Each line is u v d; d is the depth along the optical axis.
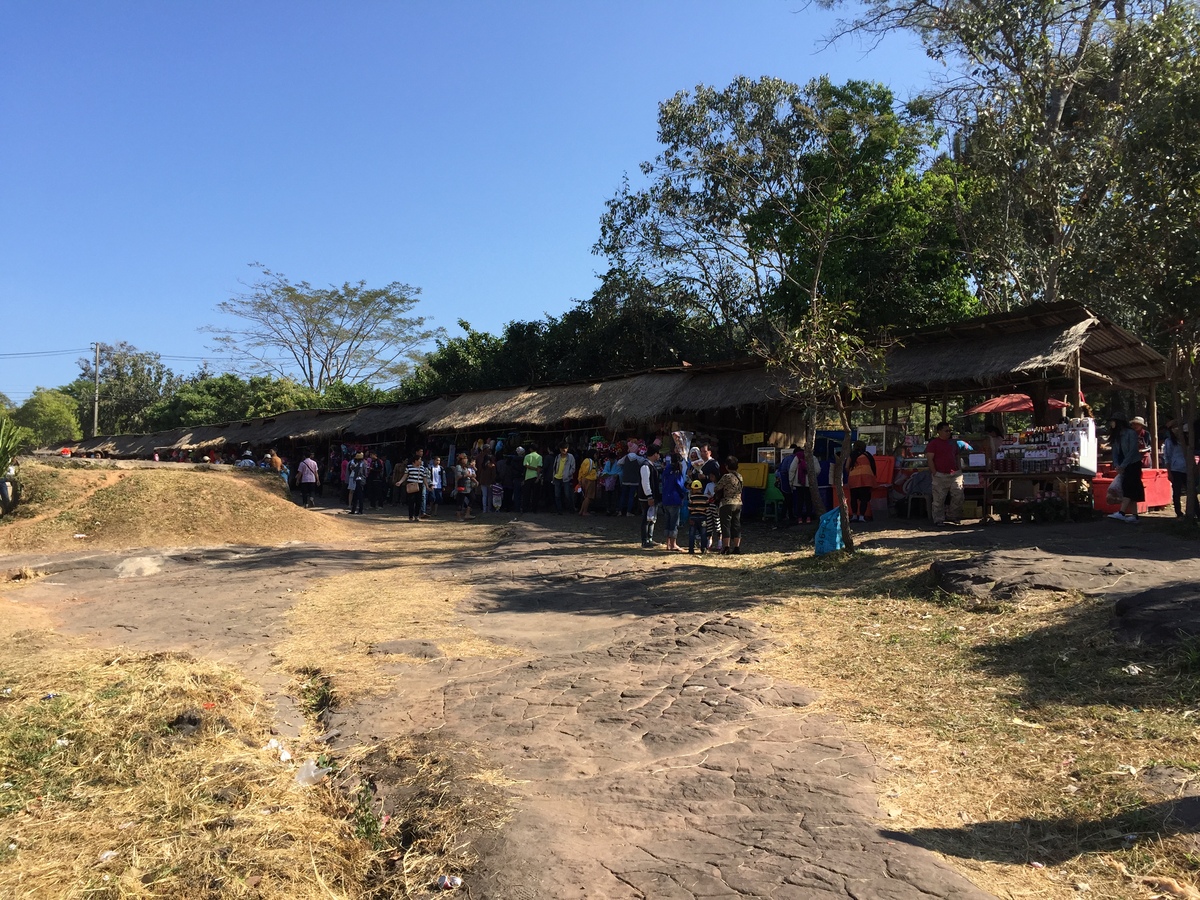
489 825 3.96
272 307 57.84
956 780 4.41
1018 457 13.58
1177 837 3.60
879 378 13.59
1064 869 3.51
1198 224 11.75
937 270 24.06
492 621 8.84
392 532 18.17
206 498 17.22
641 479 14.27
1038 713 5.22
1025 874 3.48
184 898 3.53
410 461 25.11
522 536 15.77
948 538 11.77
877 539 12.27
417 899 3.46
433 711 5.87
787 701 5.84
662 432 20.31
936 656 6.65
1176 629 5.88
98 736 5.39
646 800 4.27
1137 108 16.88
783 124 25.66
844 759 4.74
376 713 5.88
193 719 5.66
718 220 28.58
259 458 38.09
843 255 23.75
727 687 6.13
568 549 13.99
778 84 25.62
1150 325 12.64
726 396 18.22
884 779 4.46
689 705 5.77
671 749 4.99
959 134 22.22
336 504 26.14
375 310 59.50
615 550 13.79
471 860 3.68
